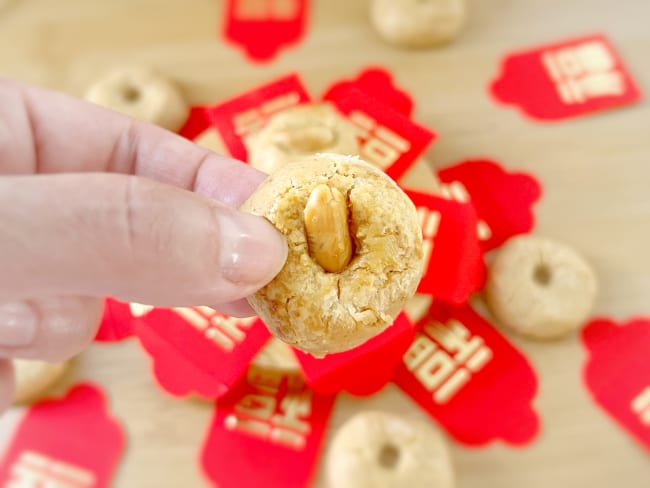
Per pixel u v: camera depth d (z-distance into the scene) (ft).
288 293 0.37
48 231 0.30
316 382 0.58
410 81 0.81
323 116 0.66
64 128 0.48
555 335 0.64
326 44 0.85
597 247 0.70
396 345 0.59
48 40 0.89
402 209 0.38
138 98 0.79
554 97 0.79
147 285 0.33
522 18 0.86
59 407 0.64
